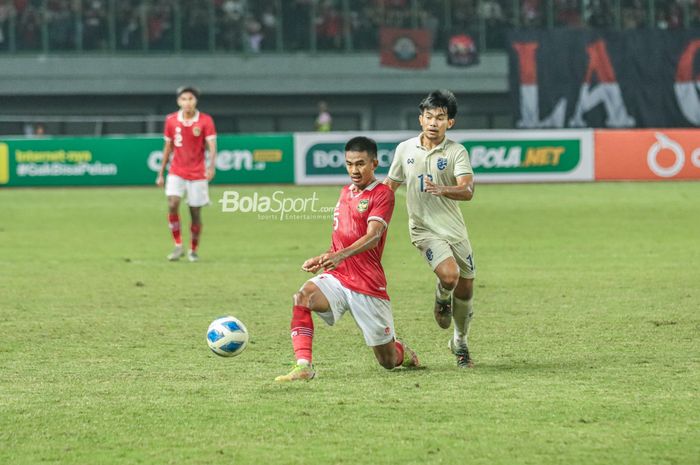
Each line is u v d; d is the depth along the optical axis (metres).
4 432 21.14
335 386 25.23
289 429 21.23
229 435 20.84
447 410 22.72
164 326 34.94
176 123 53.56
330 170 97.88
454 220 27.92
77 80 133.12
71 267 51.41
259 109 138.62
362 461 19.06
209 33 135.00
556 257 54.69
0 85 131.75
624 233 66.00
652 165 101.31
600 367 27.66
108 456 19.48
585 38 126.06
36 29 132.00
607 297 41.00
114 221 74.94
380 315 25.89
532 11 135.00
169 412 22.70
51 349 30.81
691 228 68.50
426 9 135.88
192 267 51.41
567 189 95.38
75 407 23.22
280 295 42.16
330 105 139.38
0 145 98.12
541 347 30.84
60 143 98.88
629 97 126.44
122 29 133.38
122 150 99.19
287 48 136.12
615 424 21.56
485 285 44.56
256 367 28.02
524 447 19.91
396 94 138.38
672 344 31.16
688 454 19.47
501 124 139.00
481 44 136.25
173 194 53.75
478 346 31.12
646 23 133.25
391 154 97.62
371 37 136.62
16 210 81.94
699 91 126.75
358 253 25.06
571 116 126.50
